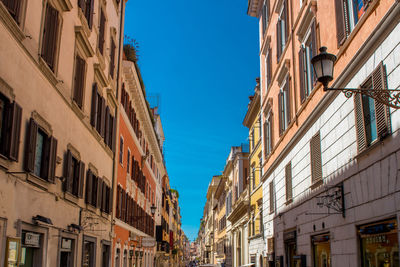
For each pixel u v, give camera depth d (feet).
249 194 111.96
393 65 31.48
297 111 60.18
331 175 44.75
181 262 377.91
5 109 29.76
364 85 36.76
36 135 34.35
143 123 111.55
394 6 30.58
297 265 60.39
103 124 60.54
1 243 28.96
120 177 76.79
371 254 35.50
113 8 70.74
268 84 84.07
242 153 138.72
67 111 44.21
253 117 111.14
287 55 67.31
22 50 32.12
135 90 88.74
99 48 59.57
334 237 43.65
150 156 134.92
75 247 47.19
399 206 30.19
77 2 47.60
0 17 28.09
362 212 36.81
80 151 49.60
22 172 30.40
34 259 36.88
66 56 43.91
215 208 250.16
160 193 172.24
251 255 107.55
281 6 72.74
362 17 36.99
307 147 54.29
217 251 227.61
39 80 35.96
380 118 33.30
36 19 35.14
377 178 33.88
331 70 26.17
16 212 31.60
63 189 42.88
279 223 71.67
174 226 279.49
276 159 73.00
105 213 63.05
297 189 59.21
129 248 90.22
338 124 42.93
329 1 46.47
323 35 48.75
